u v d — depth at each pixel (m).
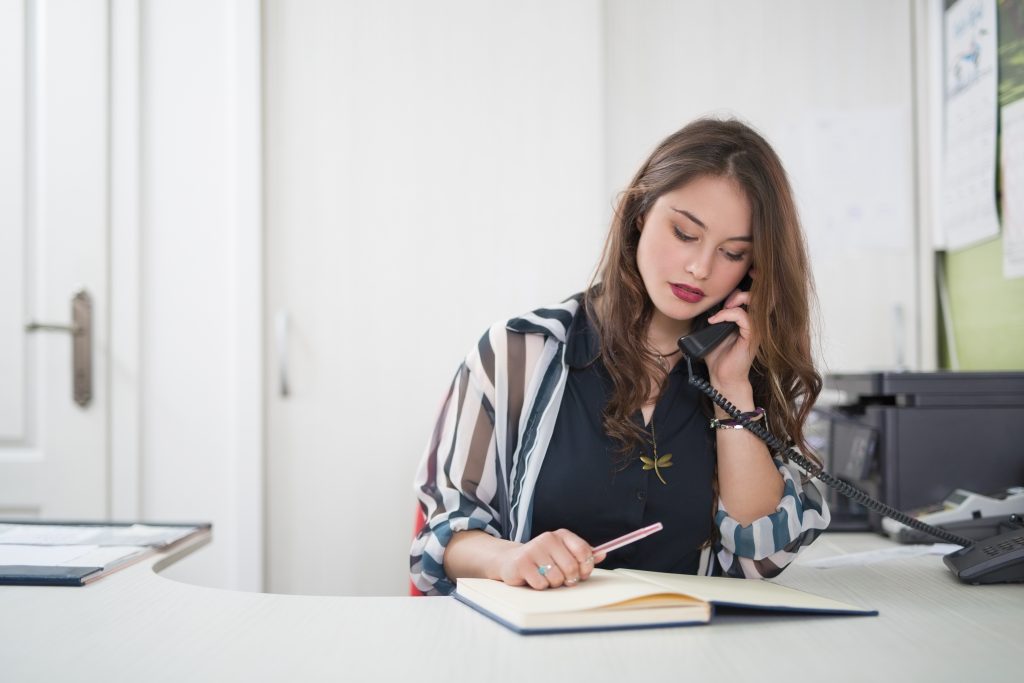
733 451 1.17
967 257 2.14
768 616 0.90
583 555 0.93
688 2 2.40
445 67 2.32
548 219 2.32
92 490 2.24
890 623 0.88
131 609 0.92
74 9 2.25
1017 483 1.54
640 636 0.82
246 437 2.23
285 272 2.29
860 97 2.40
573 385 1.21
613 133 2.40
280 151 2.29
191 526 1.40
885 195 2.38
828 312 2.38
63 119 2.25
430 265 2.30
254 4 2.26
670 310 1.14
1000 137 1.92
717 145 1.11
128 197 2.26
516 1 2.33
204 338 2.27
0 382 2.24
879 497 1.56
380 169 2.30
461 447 1.20
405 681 0.69
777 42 2.39
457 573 1.08
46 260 2.25
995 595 1.03
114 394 2.25
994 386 1.55
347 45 2.31
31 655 0.77
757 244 1.12
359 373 2.29
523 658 0.75
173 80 2.28
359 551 2.27
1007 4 1.88
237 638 0.82
